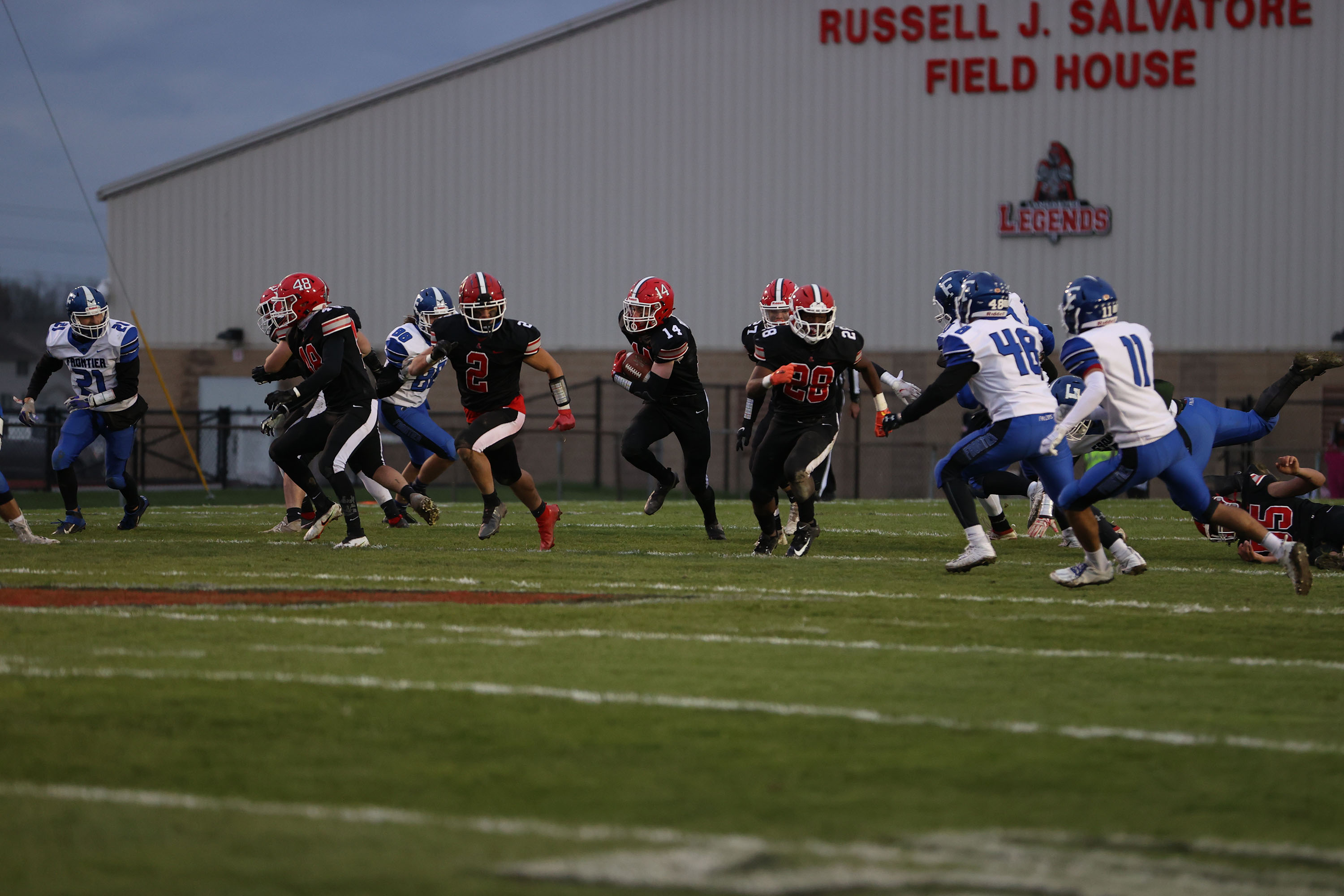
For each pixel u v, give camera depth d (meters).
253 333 112.75
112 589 25.67
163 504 68.19
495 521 34.94
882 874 10.24
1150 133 100.69
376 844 10.77
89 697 15.80
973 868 10.45
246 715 15.09
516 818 11.55
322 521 36.72
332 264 111.56
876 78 103.62
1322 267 99.25
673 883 9.95
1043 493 39.25
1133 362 25.59
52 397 169.88
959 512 29.55
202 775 12.77
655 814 11.75
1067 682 17.83
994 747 14.25
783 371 32.47
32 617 21.75
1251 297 100.06
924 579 29.20
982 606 24.95
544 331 108.31
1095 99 101.12
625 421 104.56
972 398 35.19
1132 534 44.75
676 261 106.44
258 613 22.62
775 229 105.12
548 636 20.72
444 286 109.88
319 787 12.44
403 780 12.72
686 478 38.78
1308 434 99.69
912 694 16.86
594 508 59.66
